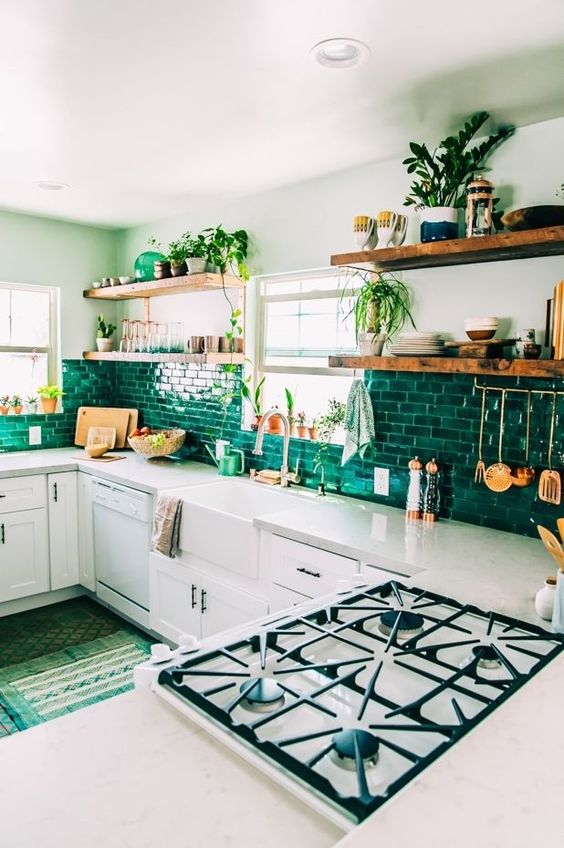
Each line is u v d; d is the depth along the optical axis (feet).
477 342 7.59
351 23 5.41
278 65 6.27
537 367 6.89
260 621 5.04
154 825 2.75
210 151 9.04
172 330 12.98
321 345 11.16
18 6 5.24
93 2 5.17
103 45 5.93
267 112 7.52
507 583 6.22
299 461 11.07
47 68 6.44
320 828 2.77
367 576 7.17
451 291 8.63
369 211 9.68
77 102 7.33
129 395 15.29
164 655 4.29
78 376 15.05
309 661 4.43
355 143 8.55
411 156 9.00
